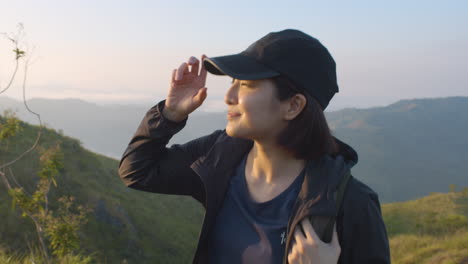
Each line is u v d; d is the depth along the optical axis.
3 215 11.83
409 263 11.37
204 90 1.32
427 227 19.12
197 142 1.52
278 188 1.25
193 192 1.50
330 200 1.08
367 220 1.12
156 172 1.45
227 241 1.27
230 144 1.37
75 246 5.11
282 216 1.20
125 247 15.80
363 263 1.12
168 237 19.91
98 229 15.63
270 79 1.15
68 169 19.38
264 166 1.27
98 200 16.95
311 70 1.16
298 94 1.15
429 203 23.56
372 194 1.20
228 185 1.33
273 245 1.18
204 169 1.33
